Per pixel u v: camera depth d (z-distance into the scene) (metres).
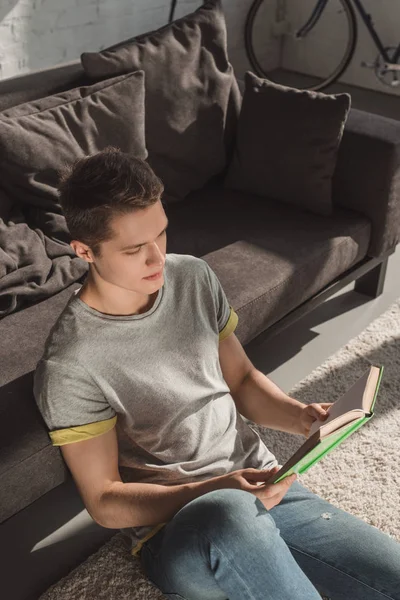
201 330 1.40
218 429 1.44
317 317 2.65
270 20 4.98
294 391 2.29
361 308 2.71
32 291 1.95
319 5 4.76
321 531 1.40
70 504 1.90
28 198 2.12
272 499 1.28
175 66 2.49
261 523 1.22
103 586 1.68
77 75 2.42
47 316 1.92
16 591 1.68
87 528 1.84
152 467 1.41
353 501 1.90
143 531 1.41
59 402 1.28
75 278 2.06
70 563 1.75
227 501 1.23
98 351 1.30
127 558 1.74
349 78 4.96
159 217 1.20
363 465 2.01
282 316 2.21
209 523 1.21
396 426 2.14
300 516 1.42
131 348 1.33
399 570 1.33
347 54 4.69
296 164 2.46
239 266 2.17
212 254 2.23
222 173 2.70
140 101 2.37
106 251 1.20
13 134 2.08
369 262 2.57
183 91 2.49
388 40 4.71
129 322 1.31
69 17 3.96
